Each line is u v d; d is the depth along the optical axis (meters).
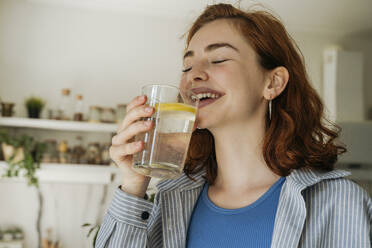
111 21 4.11
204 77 1.00
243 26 1.06
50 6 4.03
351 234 0.93
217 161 1.12
